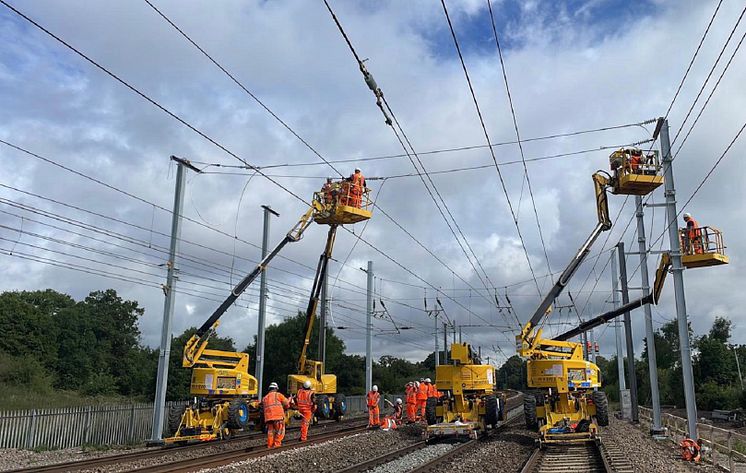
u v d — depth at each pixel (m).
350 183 28.31
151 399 71.25
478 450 20.00
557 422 22.69
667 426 29.73
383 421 27.91
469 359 24.66
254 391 27.20
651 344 27.69
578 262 25.72
